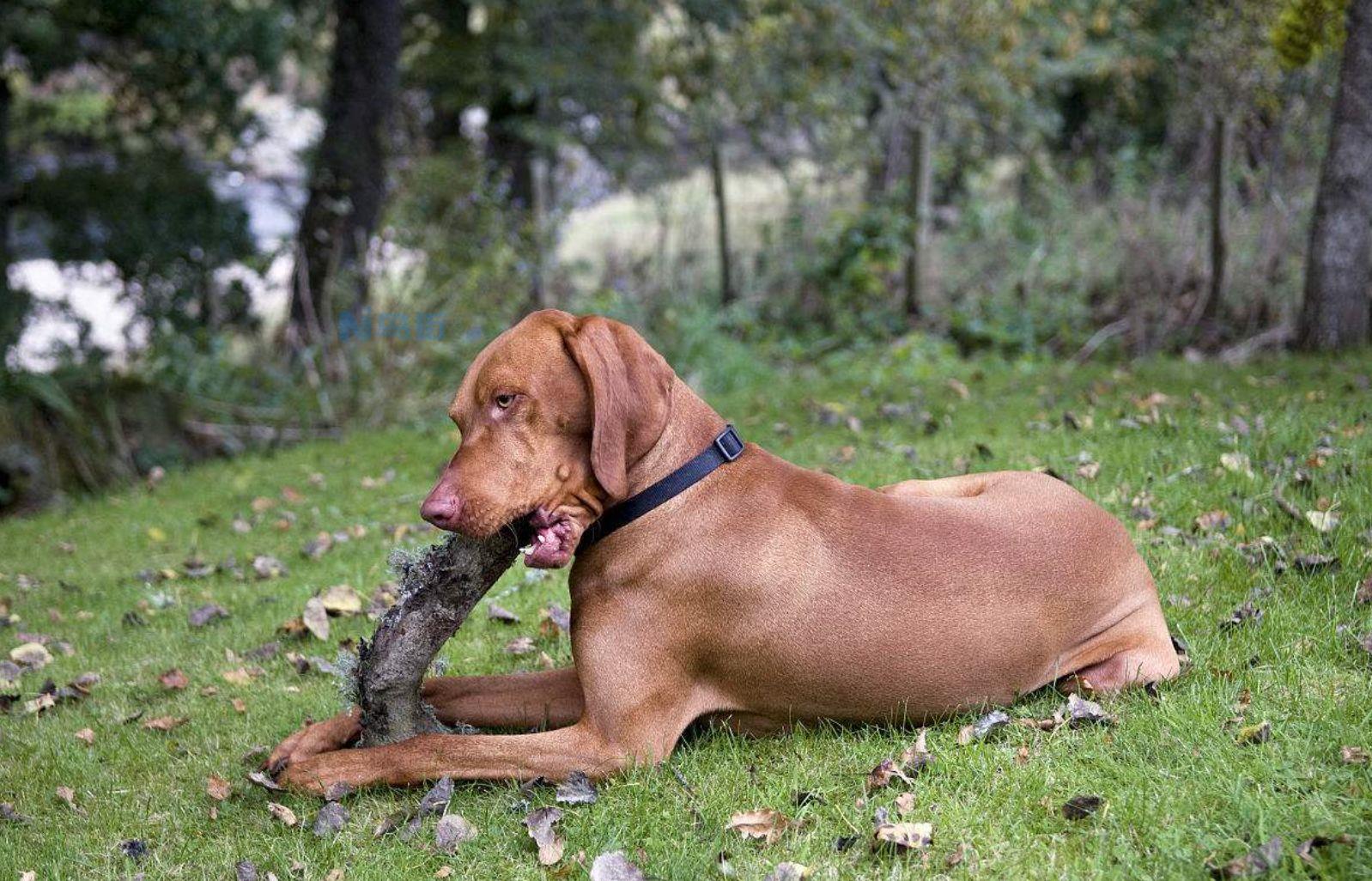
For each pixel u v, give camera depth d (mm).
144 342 12961
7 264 14117
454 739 3420
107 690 4621
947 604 3418
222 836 3395
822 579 3383
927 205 13852
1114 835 2918
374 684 3447
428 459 8422
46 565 6750
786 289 14297
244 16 14477
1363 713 3322
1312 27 8430
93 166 14727
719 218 14828
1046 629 3514
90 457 9070
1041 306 12266
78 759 3949
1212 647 3859
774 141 16594
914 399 8312
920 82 13711
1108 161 15000
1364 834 2760
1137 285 11906
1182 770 3156
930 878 2871
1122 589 3693
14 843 3418
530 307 12602
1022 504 3676
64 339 13289
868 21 14047
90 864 3285
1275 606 4094
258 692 4461
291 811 3461
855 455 6812
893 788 3260
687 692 3445
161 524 7418
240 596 5676
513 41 15422
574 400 3230
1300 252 11422
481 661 4520
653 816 3221
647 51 16391
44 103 16328
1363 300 9375
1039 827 3025
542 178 17422
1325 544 4543
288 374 10820
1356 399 6887
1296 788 2990
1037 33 14703
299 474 8398
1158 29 14375
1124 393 7832
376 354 10281
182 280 14672
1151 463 5766
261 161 15977
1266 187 11656
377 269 10703
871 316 13148
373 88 12891
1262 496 5078
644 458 3373
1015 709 3551
